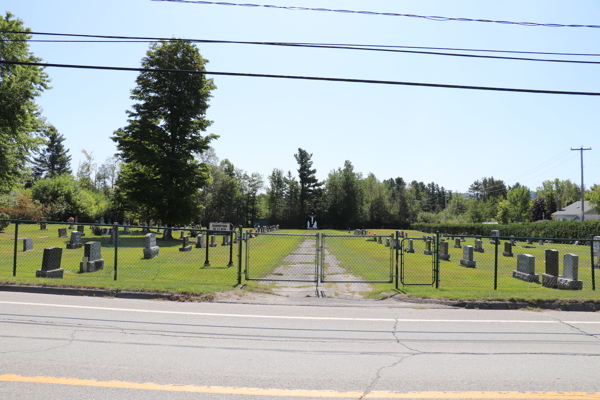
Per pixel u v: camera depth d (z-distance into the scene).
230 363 5.45
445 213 94.81
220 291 10.42
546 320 8.39
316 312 8.77
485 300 9.84
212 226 18.64
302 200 100.38
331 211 103.75
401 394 4.60
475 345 6.52
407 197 121.38
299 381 4.90
